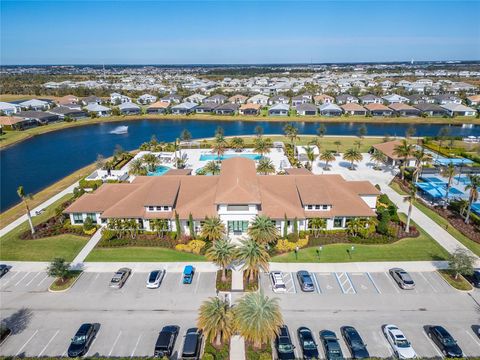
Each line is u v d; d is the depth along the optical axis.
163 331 33.44
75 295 40.34
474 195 54.59
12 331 35.09
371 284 41.81
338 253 48.22
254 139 115.38
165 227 52.47
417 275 43.50
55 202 67.88
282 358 31.20
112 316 36.91
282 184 57.16
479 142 109.56
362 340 33.38
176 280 42.72
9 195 74.56
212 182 57.94
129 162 92.62
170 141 122.69
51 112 160.50
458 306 38.19
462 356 31.34
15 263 46.84
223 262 40.31
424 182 75.19
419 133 130.50
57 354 32.34
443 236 52.97
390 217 57.41
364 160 93.56
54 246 50.75
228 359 31.08
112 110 170.12
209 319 31.06
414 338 33.88
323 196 53.88
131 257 47.66
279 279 41.25
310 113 164.50
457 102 173.50
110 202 56.41
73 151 111.00
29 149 113.50
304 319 36.22
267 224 46.03
